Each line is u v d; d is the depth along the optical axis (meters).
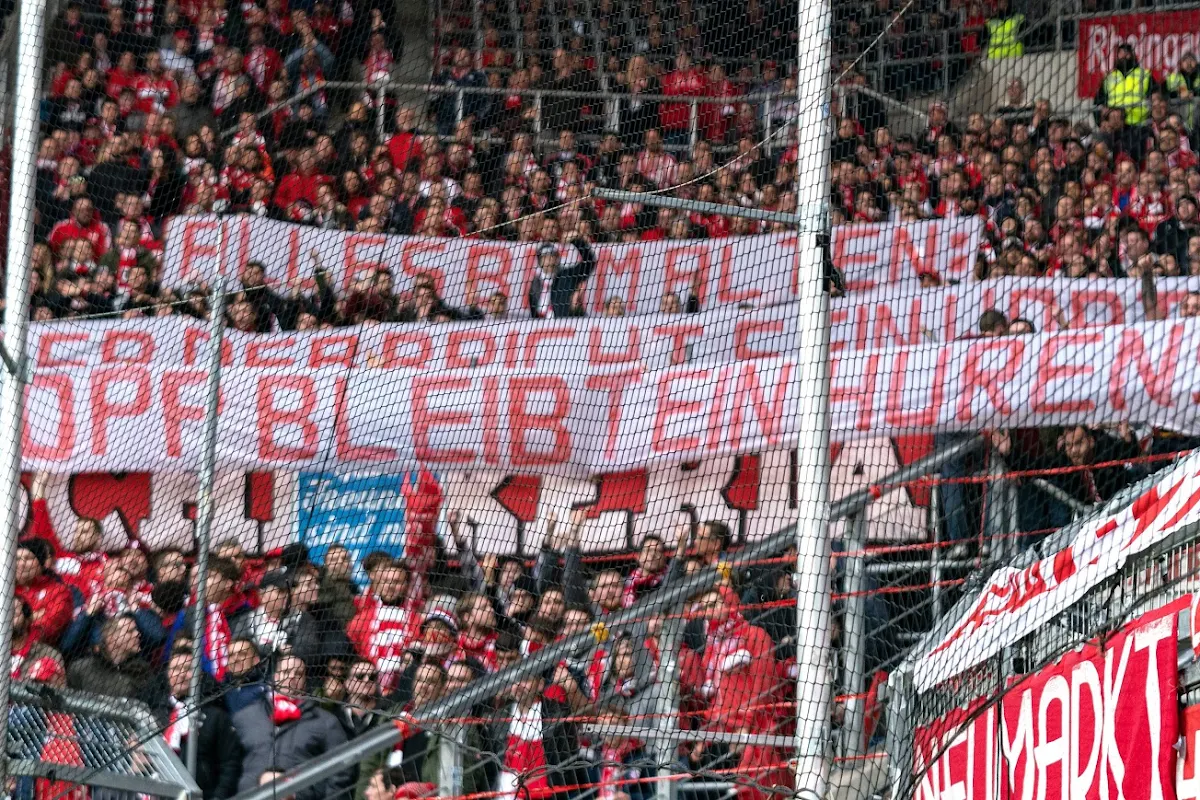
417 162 30.55
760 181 27.81
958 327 22.66
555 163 29.84
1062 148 28.72
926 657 16.94
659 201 17.42
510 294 26.42
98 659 23.09
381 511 23.53
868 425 20.59
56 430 25.25
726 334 22.97
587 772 19.02
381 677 21.23
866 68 32.25
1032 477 20.91
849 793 17.64
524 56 32.19
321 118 32.19
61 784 20.62
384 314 27.14
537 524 22.58
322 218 30.42
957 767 15.82
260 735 21.34
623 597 21.16
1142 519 12.01
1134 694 11.80
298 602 22.03
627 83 31.16
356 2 33.34
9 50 31.30
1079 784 12.80
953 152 28.59
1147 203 28.12
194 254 28.27
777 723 18.50
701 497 21.73
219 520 24.39
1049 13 33.06
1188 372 19.45
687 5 31.16
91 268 28.77
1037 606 13.85
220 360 23.73
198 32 32.88
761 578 20.05
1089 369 19.81
